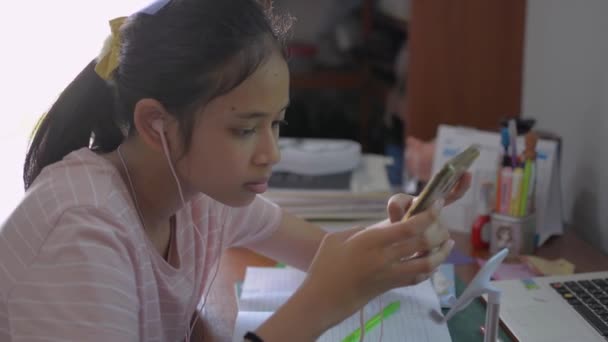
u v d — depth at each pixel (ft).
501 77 5.43
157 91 2.15
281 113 2.23
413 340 2.64
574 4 4.27
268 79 2.11
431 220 2.02
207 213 2.82
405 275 2.06
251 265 3.58
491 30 5.37
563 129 4.49
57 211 2.18
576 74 4.25
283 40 2.28
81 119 2.60
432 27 5.44
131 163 2.45
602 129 3.90
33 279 2.11
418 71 5.52
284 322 2.05
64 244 2.11
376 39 7.63
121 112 2.40
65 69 8.78
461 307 2.48
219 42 2.06
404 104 6.72
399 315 2.84
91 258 2.10
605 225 3.88
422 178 4.63
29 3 8.67
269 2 2.42
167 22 2.15
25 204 2.27
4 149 8.73
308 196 4.07
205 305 3.10
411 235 2.02
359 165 4.71
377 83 7.74
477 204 3.97
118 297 2.12
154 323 2.55
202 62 2.06
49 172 2.37
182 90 2.10
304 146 4.60
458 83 5.50
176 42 2.11
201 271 2.84
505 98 5.46
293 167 4.48
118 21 2.34
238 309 3.05
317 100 8.21
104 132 2.60
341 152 4.50
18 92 8.88
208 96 2.09
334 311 2.06
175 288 2.66
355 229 2.26
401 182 5.80
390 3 7.29
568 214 4.38
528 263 3.45
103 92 2.55
